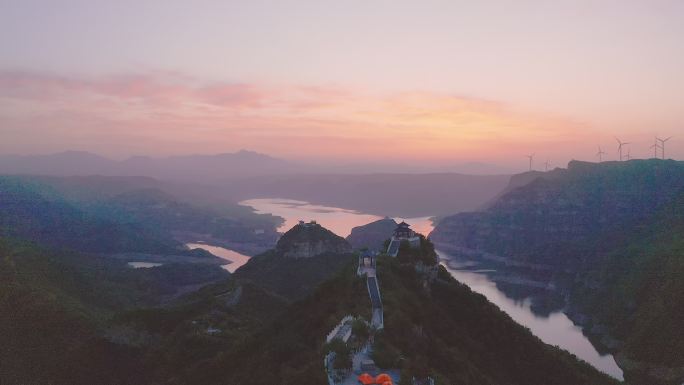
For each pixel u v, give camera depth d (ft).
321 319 437.58
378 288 476.54
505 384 426.92
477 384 374.02
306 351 366.43
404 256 595.88
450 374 361.51
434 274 599.98
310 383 299.38
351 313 422.41
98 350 634.84
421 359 333.01
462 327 514.68
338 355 315.17
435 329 457.27
